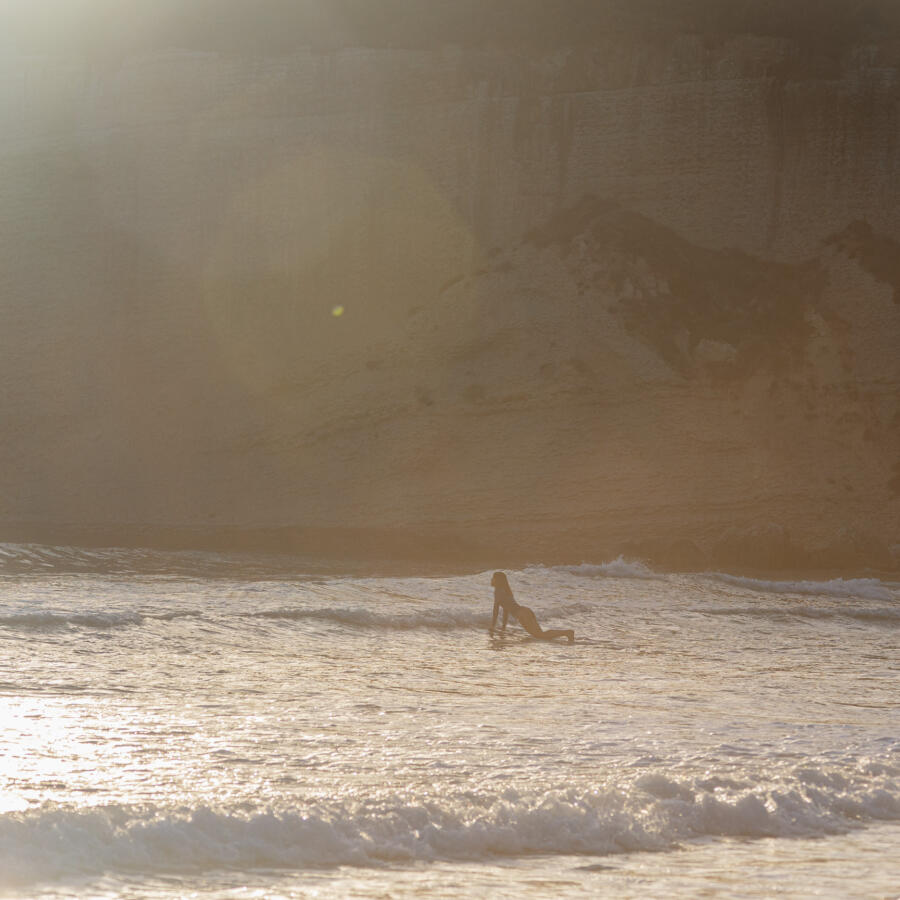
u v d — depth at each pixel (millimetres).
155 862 8602
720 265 111750
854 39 122812
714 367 103375
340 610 34219
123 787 10766
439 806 10383
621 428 101062
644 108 117312
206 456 109188
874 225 112062
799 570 82125
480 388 105875
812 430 99938
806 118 114500
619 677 23906
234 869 8617
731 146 115312
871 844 10312
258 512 102000
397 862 9102
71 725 14539
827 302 107812
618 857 9562
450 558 85750
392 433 105188
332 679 21969
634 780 11719
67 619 28469
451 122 119875
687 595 49656
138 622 29562
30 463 113625
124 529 100500
